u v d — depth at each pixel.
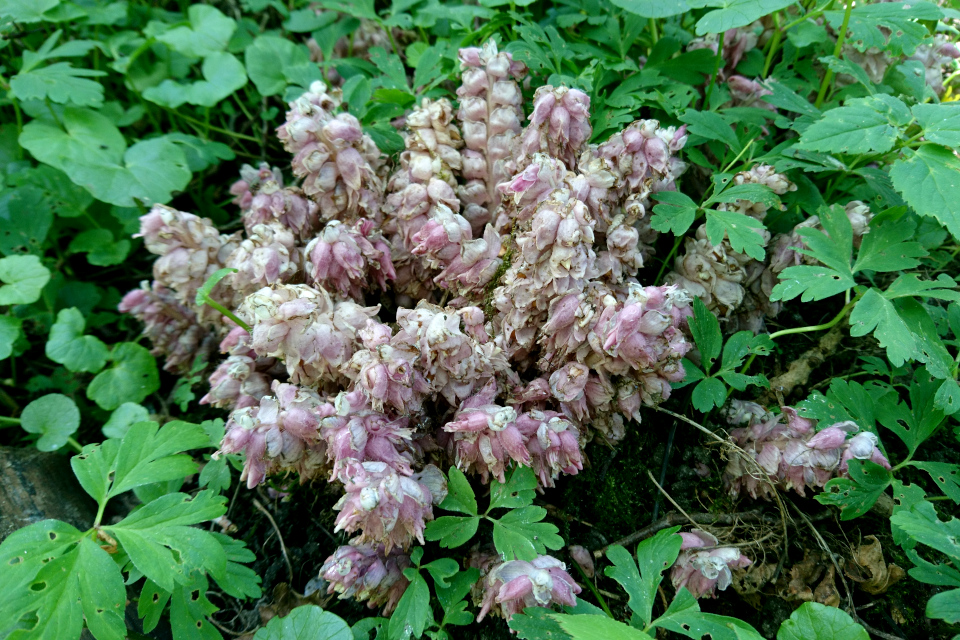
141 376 0.30
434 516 0.25
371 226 0.26
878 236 0.26
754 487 0.26
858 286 0.25
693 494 0.27
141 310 0.28
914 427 0.25
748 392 0.29
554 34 0.31
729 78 0.33
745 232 0.25
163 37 0.36
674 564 0.24
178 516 0.22
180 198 0.37
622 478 0.27
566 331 0.24
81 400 0.31
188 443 0.23
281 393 0.22
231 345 0.25
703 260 0.27
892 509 0.26
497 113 0.27
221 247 0.27
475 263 0.25
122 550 0.23
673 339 0.24
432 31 0.39
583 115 0.25
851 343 0.30
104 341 0.33
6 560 0.21
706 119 0.29
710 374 0.28
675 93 0.31
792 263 0.28
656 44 0.32
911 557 0.22
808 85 0.33
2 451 0.28
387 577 0.23
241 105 0.38
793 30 0.34
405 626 0.22
